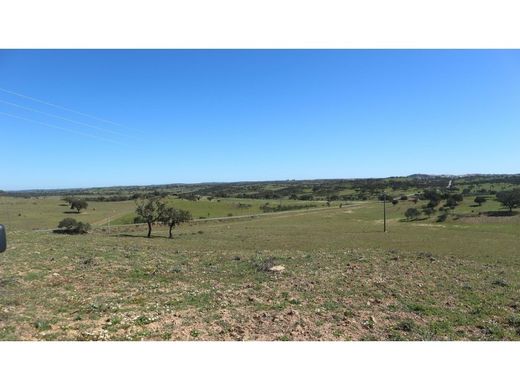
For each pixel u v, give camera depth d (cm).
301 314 1005
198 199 14712
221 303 1091
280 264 1766
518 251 4341
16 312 948
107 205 12900
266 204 14325
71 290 1209
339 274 1548
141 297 1145
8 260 1630
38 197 17700
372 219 10519
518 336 913
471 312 1102
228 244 5047
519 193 9981
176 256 2008
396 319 1012
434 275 1612
